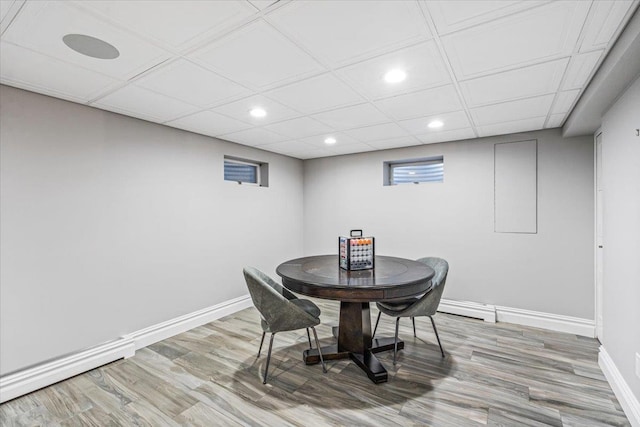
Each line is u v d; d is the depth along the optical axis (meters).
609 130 2.20
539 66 1.83
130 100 2.37
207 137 3.50
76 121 2.42
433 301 2.44
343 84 2.08
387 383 2.24
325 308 4.07
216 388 2.19
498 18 1.38
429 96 2.31
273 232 4.45
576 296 3.11
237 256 3.89
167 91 2.19
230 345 2.88
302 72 1.91
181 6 1.28
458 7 1.30
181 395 2.11
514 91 2.20
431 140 3.70
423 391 2.14
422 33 1.50
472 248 3.64
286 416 1.90
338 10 1.32
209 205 3.53
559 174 3.18
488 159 3.53
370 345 2.63
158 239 3.01
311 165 4.93
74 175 2.41
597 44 1.58
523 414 1.89
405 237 4.10
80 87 2.11
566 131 2.94
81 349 2.45
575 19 1.38
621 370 2.00
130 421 1.86
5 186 2.07
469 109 2.59
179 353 2.72
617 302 2.06
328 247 4.76
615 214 2.08
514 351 2.71
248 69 1.86
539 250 3.29
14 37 1.50
